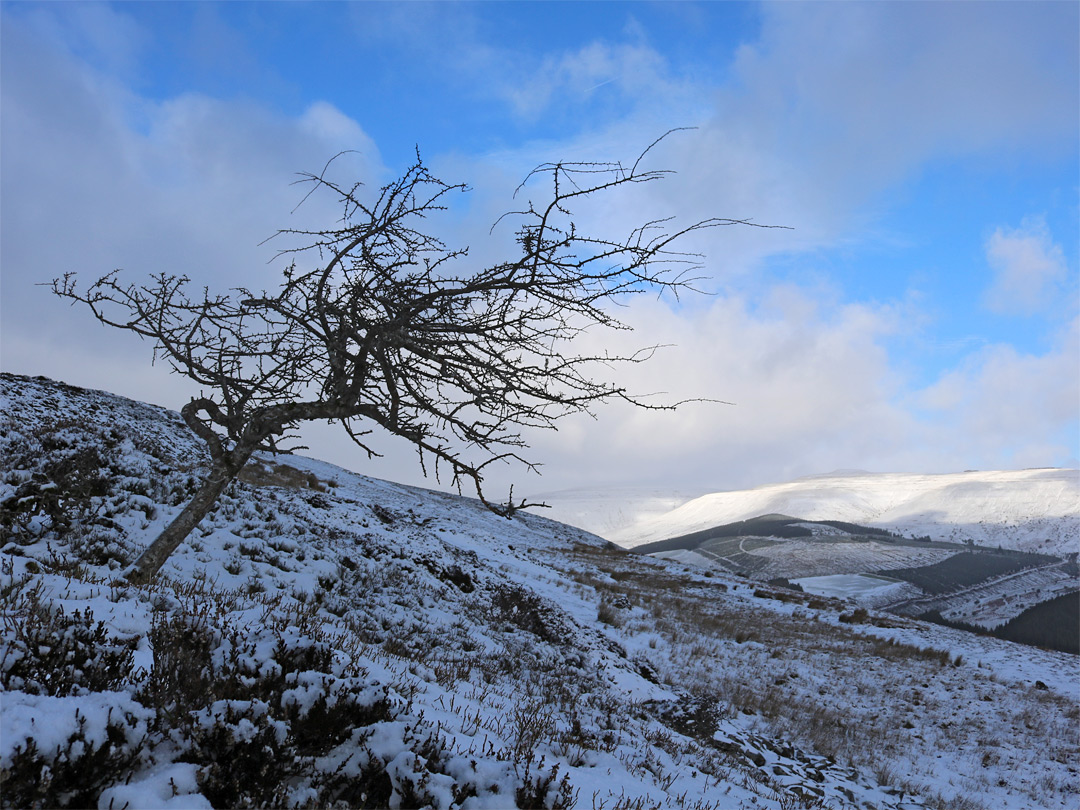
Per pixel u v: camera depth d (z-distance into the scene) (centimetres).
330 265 475
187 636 402
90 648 379
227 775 308
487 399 424
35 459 1184
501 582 2166
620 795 618
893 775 1456
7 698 294
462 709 720
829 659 2608
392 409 479
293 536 1463
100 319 505
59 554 837
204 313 507
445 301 433
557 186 371
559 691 1120
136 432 2908
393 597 1375
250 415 566
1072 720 2211
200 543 1131
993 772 1669
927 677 2528
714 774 958
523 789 379
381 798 346
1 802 252
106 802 276
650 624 2633
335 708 368
